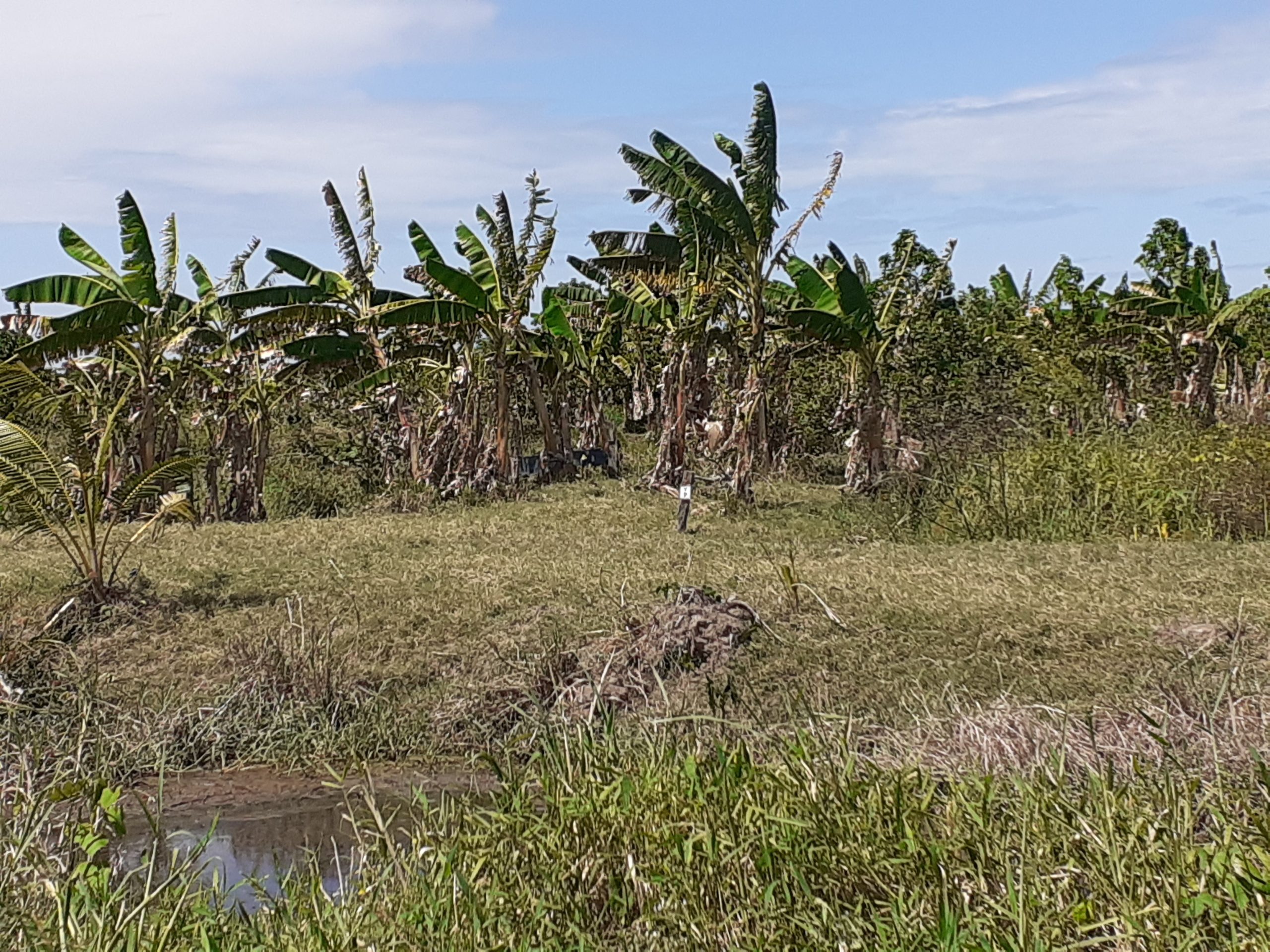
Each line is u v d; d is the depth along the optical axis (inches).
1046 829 175.5
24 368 399.5
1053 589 378.3
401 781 293.1
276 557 478.0
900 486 603.5
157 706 327.0
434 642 358.9
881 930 153.6
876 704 288.8
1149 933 146.6
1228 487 506.6
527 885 180.4
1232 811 182.4
